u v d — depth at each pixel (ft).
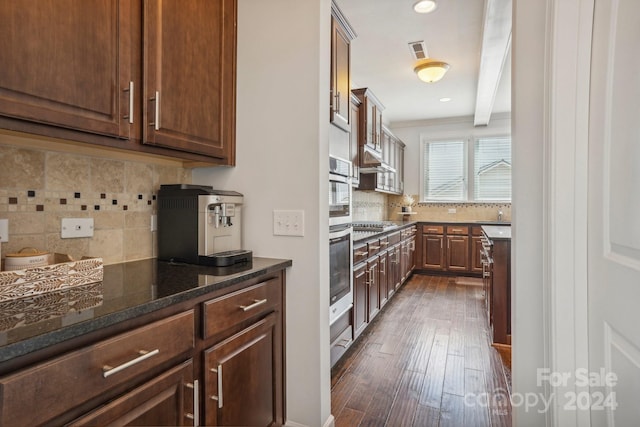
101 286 3.70
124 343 2.90
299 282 5.36
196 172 6.16
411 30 10.25
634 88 2.91
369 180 15.56
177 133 4.52
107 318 2.74
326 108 5.49
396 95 16.20
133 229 5.22
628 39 3.02
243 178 5.76
